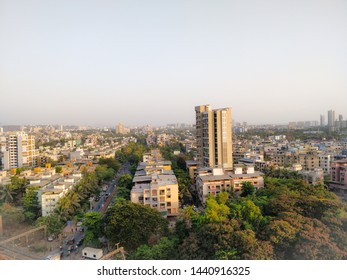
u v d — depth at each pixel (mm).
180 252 39688
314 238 35844
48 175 92562
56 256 47594
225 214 48438
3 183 80500
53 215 61531
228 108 98000
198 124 106625
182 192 73875
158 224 50875
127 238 47250
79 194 77062
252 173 79625
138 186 73625
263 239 39156
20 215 62312
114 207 52906
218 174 79062
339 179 85438
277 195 57188
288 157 124000
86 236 51344
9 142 135375
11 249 50000
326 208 47594
